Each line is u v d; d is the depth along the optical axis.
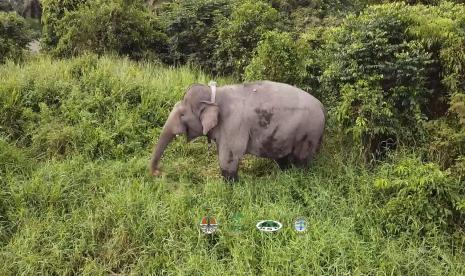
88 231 5.89
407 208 5.81
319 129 6.64
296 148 6.69
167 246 5.70
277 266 5.35
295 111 6.48
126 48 10.69
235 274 5.28
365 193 6.23
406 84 6.78
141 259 5.63
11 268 5.54
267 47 7.86
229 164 6.56
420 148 6.57
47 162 7.10
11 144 7.52
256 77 7.91
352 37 7.04
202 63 10.27
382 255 5.47
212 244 5.78
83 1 11.17
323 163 6.99
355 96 6.74
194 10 10.39
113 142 7.59
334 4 10.00
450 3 7.55
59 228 5.95
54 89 8.41
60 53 10.85
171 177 7.12
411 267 5.34
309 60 7.86
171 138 6.62
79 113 7.95
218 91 6.54
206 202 6.28
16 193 6.36
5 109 7.84
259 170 7.33
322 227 5.80
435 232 5.66
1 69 9.54
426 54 6.61
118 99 8.37
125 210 6.04
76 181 6.70
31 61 10.45
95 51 10.57
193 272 5.37
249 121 6.48
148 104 8.30
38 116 7.97
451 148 6.26
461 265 5.36
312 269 5.31
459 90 6.66
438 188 5.77
